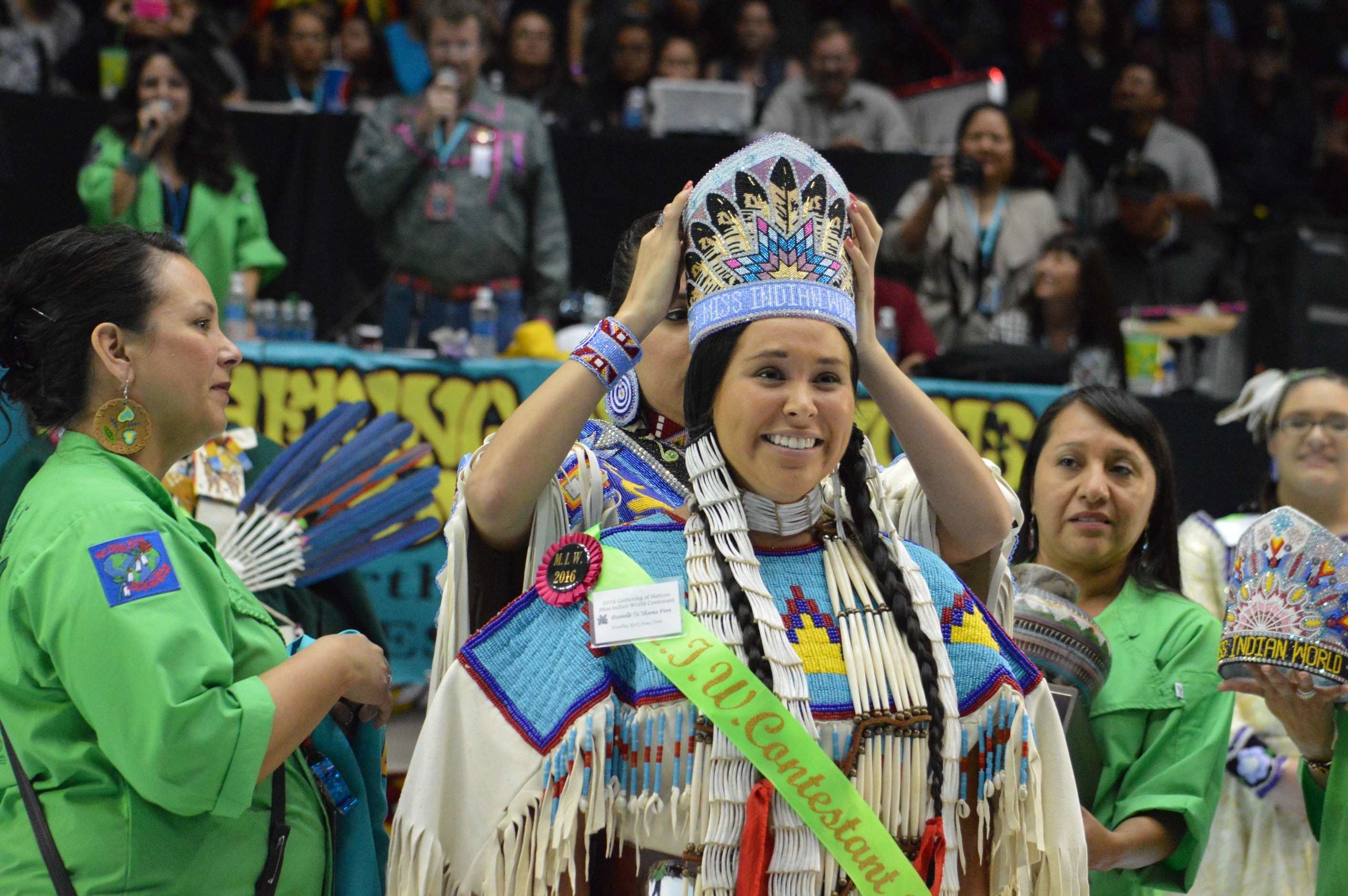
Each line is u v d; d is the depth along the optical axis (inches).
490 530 130.1
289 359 291.0
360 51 452.8
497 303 356.8
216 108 345.4
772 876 117.3
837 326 123.3
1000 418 319.0
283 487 190.9
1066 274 363.9
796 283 122.4
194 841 130.6
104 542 127.5
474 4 358.0
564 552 126.7
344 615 206.2
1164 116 560.1
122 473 137.8
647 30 477.1
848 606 125.7
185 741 122.6
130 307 138.6
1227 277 429.1
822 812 116.4
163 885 128.9
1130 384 367.9
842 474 134.3
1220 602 226.2
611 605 122.4
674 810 118.7
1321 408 223.1
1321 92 653.3
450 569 129.9
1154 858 172.4
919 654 124.0
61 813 128.6
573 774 117.3
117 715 123.5
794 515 128.7
